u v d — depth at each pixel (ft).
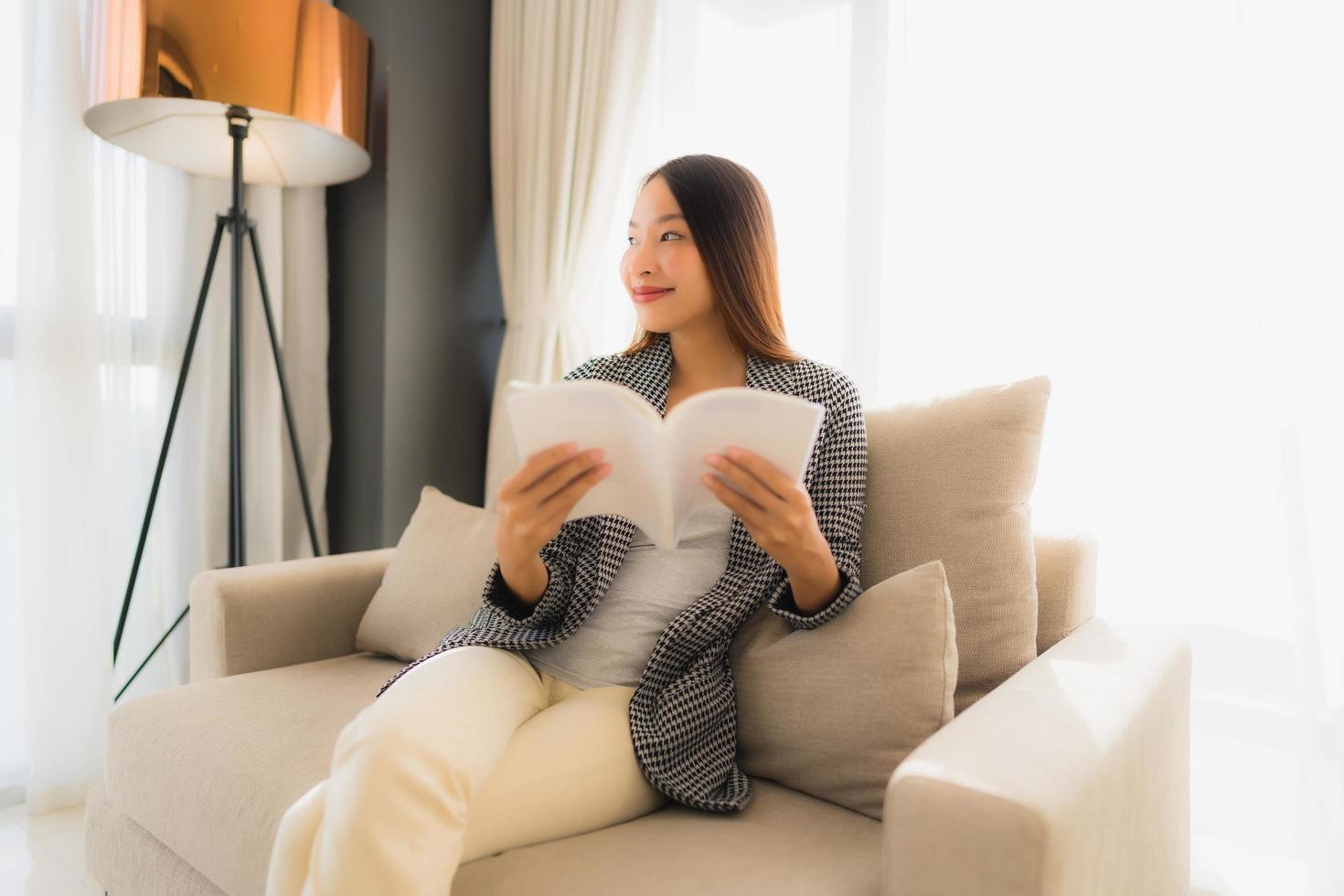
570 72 7.07
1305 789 4.33
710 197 3.98
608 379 4.14
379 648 4.88
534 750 3.04
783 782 3.46
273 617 4.86
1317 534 4.37
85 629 6.06
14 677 6.07
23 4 5.77
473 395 7.91
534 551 3.20
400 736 2.55
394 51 7.19
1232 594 4.74
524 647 3.45
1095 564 4.15
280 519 7.38
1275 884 4.61
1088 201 5.15
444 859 2.51
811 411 2.67
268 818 3.21
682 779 3.22
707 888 2.61
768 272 4.13
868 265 6.15
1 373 6.03
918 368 5.81
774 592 3.64
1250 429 4.66
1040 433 3.85
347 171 6.66
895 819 2.24
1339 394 4.32
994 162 5.49
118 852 4.07
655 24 6.86
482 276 7.93
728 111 6.64
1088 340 5.16
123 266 6.44
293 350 7.55
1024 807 2.06
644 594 3.70
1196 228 4.80
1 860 5.28
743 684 3.58
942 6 5.68
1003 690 2.96
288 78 5.59
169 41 5.25
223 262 7.05
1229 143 4.69
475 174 7.84
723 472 2.79
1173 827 3.43
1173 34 4.86
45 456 5.91
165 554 6.88
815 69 6.29
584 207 7.04
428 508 5.23
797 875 2.70
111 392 6.38
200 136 6.41
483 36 7.86
